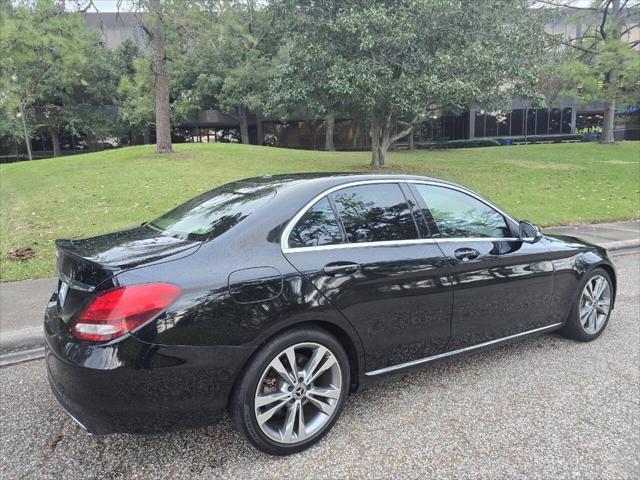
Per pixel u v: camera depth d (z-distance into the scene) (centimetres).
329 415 309
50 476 280
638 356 431
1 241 811
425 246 352
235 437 316
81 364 252
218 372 270
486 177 1631
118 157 1900
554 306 430
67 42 1576
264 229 299
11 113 2355
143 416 260
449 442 307
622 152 2675
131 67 3450
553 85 2542
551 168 1934
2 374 413
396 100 1280
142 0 1473
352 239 325
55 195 1177
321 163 1877
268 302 281
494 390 372
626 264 768
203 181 1331
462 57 1292
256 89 3219
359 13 1252
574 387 376
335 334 318
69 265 289
